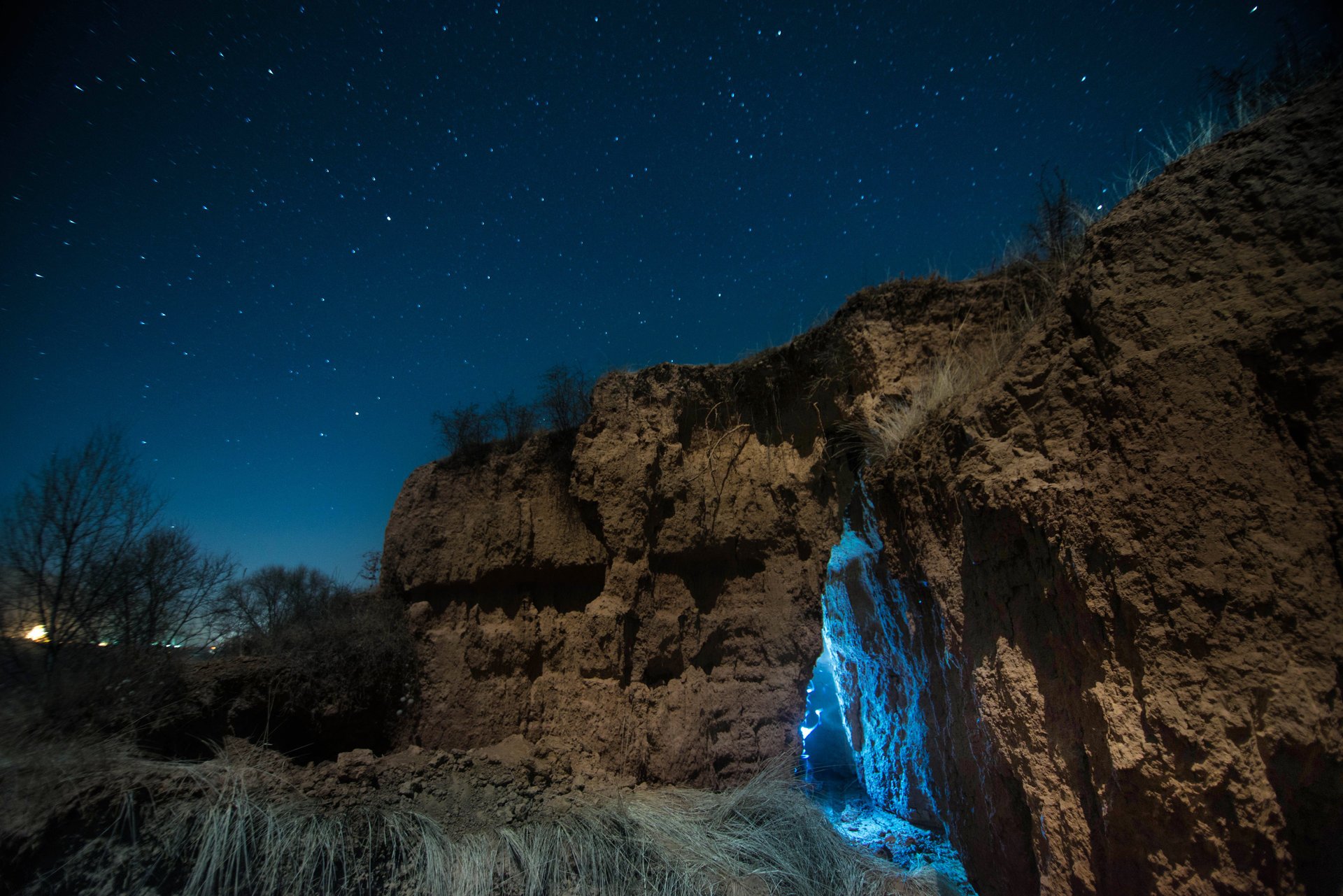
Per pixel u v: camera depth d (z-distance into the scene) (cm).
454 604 658
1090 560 293
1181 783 247
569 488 647
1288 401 252
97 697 433
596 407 654
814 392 646
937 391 506
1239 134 301
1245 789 230
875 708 640
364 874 393
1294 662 229
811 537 621
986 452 369
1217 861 239
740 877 462
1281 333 253
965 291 595
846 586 675
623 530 613
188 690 489
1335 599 228
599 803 507
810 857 489
